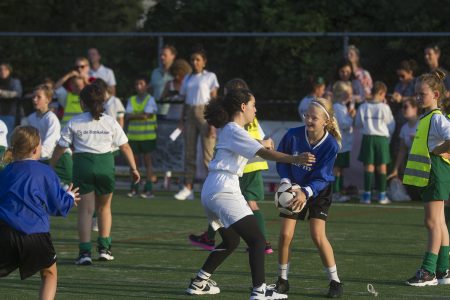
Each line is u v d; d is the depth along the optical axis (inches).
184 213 1124.5
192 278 625.6
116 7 2149.4
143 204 1222.3
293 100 1524.4
